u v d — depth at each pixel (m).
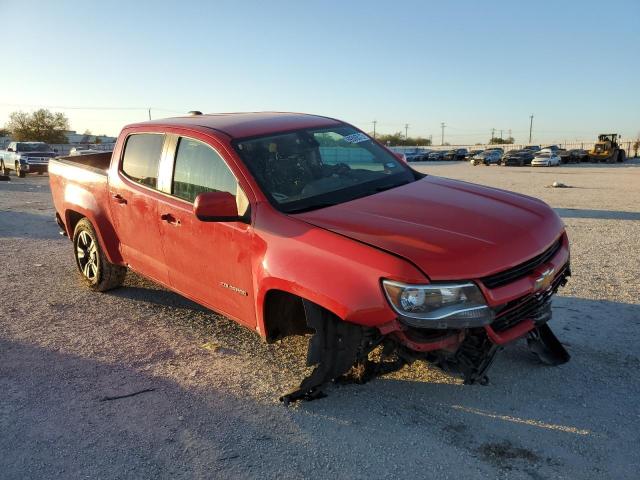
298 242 3.40
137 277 6.73
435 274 2.93
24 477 2.99
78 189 5.99
